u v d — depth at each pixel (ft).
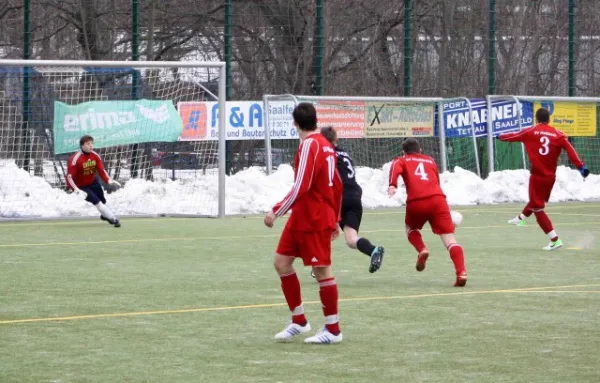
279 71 138.92
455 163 138.62
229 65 127.85
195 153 117.19
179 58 145.79
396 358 38.96
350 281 60.44
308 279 61.52
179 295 54.19
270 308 50.24
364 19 148.15
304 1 139.44
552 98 141.38
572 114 145.18
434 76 157.17
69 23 142.31
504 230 92.79
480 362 38.29
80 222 99.60
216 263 68.03
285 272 42.22
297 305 42.27
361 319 47.44
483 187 126.82
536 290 56.90
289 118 125.08
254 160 130.00
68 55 144.97
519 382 35.27
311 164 40.73
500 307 50.98
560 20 168.55
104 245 78.79
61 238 83.87
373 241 82.58
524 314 48.93
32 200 106.22
